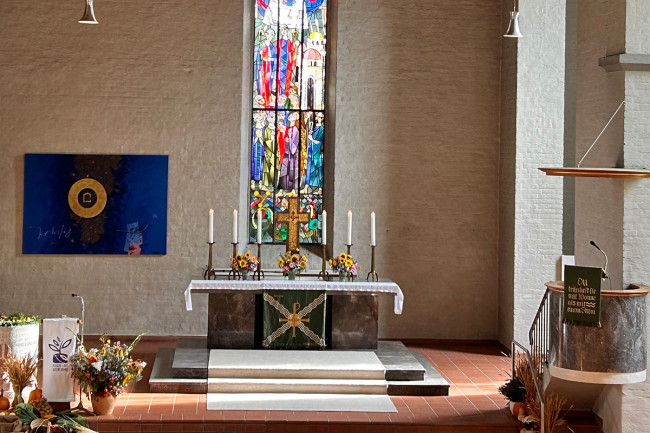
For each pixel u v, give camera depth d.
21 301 14.63
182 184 14.77
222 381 11.58
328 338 13.11
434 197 15.00
